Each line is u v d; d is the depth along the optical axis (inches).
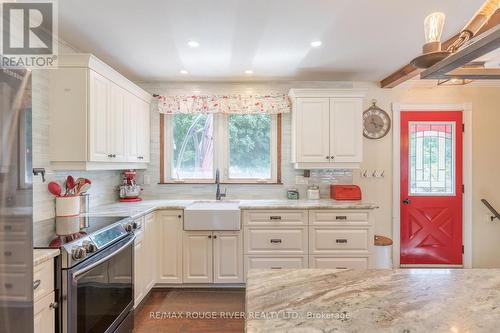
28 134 50.0
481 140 143.6
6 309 45.6
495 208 143.3
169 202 132.5
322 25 87.7
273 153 145.2
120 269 85.2
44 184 88.1
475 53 33.8
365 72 130.5
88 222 85.4
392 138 144.3
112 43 99.7
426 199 144.1
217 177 137.3
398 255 144.0
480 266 142.6
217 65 121.3
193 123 146.6
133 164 126.9
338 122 129.5
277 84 144.3
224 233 119.0
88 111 89.9
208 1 74.7
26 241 49.4
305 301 39.0
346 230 119.1
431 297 40.2
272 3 75.8
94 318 71.6
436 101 143.6
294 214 119.2
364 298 39.9
